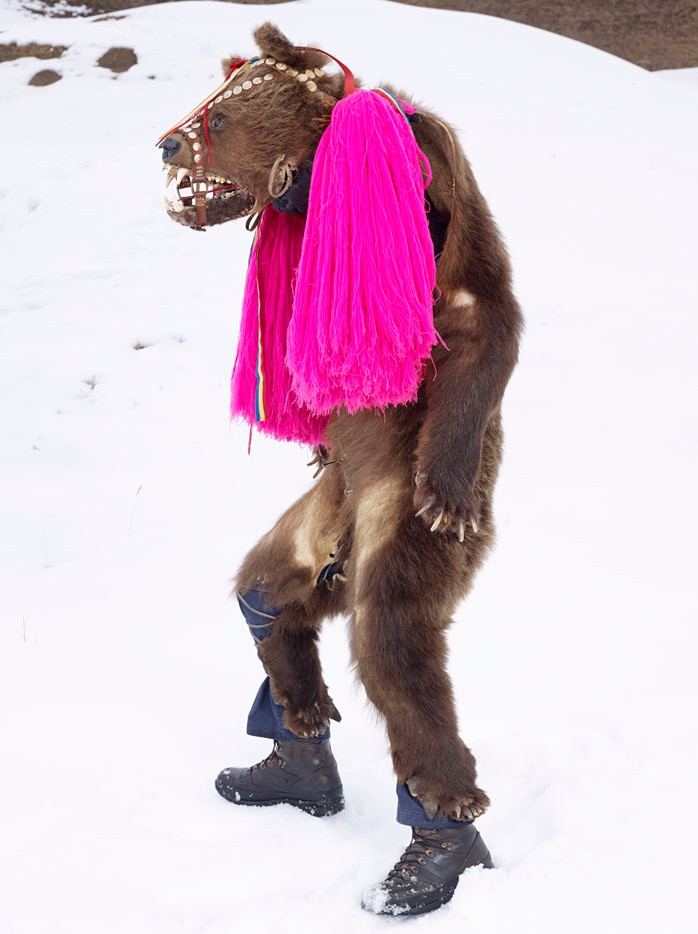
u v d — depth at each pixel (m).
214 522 7.66
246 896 3.73
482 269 3.51
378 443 3.62
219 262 13.04
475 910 3.56
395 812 4.38
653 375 10.03
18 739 4.86
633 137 18.53
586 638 5.77
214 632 6.02
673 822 4.02
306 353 3.41
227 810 4.33
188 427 9.36
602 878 3.70
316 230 3.45
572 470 8.22
